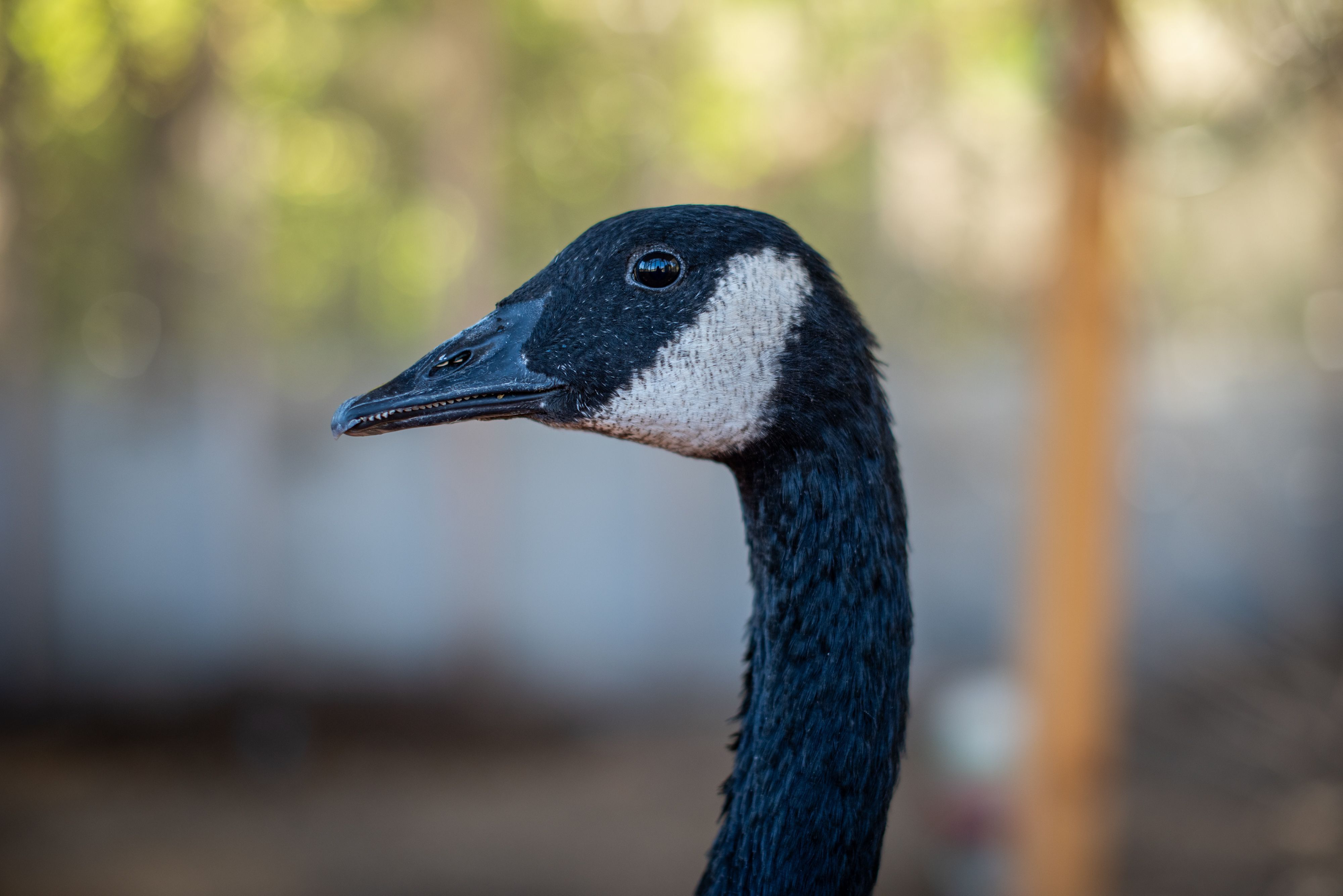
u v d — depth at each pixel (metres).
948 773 8.30
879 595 2.52
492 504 13.48
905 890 8.94
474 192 12.73
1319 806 9.12
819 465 2.54
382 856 9.86
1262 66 6.48
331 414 16.20
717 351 2.56
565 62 13.18
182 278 13.27
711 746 12.79
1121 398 7.08
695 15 11.85
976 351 14.63
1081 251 6.69
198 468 14.27
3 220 12.23
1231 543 14.34
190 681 13.59
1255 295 12.57
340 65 13.71
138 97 11.38
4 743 12.41
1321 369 14.16
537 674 13.90
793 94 11.09
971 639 15.04
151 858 9.67
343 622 14.26
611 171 14.02
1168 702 11.98
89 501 14.03
